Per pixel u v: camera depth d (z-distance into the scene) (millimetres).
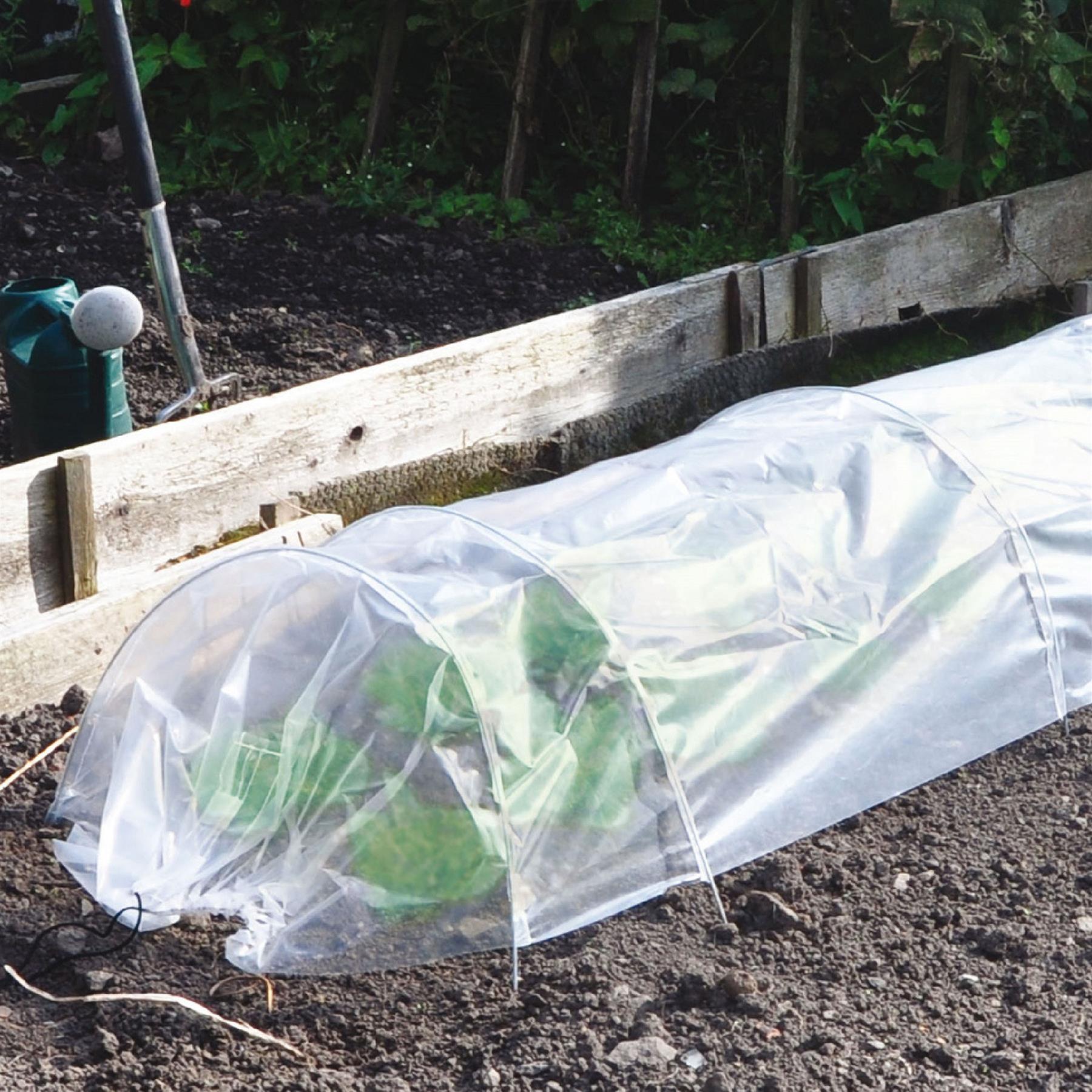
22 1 8227
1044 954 2969
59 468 4152
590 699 3109
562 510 3656
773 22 7379
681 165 7641
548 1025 2783
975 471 3920
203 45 7797
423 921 2906
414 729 2973
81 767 3371
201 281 6547
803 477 3779
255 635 3205
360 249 6906
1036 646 3820
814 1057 2674
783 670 3430
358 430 4934
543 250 7066
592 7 7258
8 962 2986
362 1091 2637
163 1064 2688
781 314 6148
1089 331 4898
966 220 6660
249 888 2986
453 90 7824
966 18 6746
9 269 6488
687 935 3072
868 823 3467
